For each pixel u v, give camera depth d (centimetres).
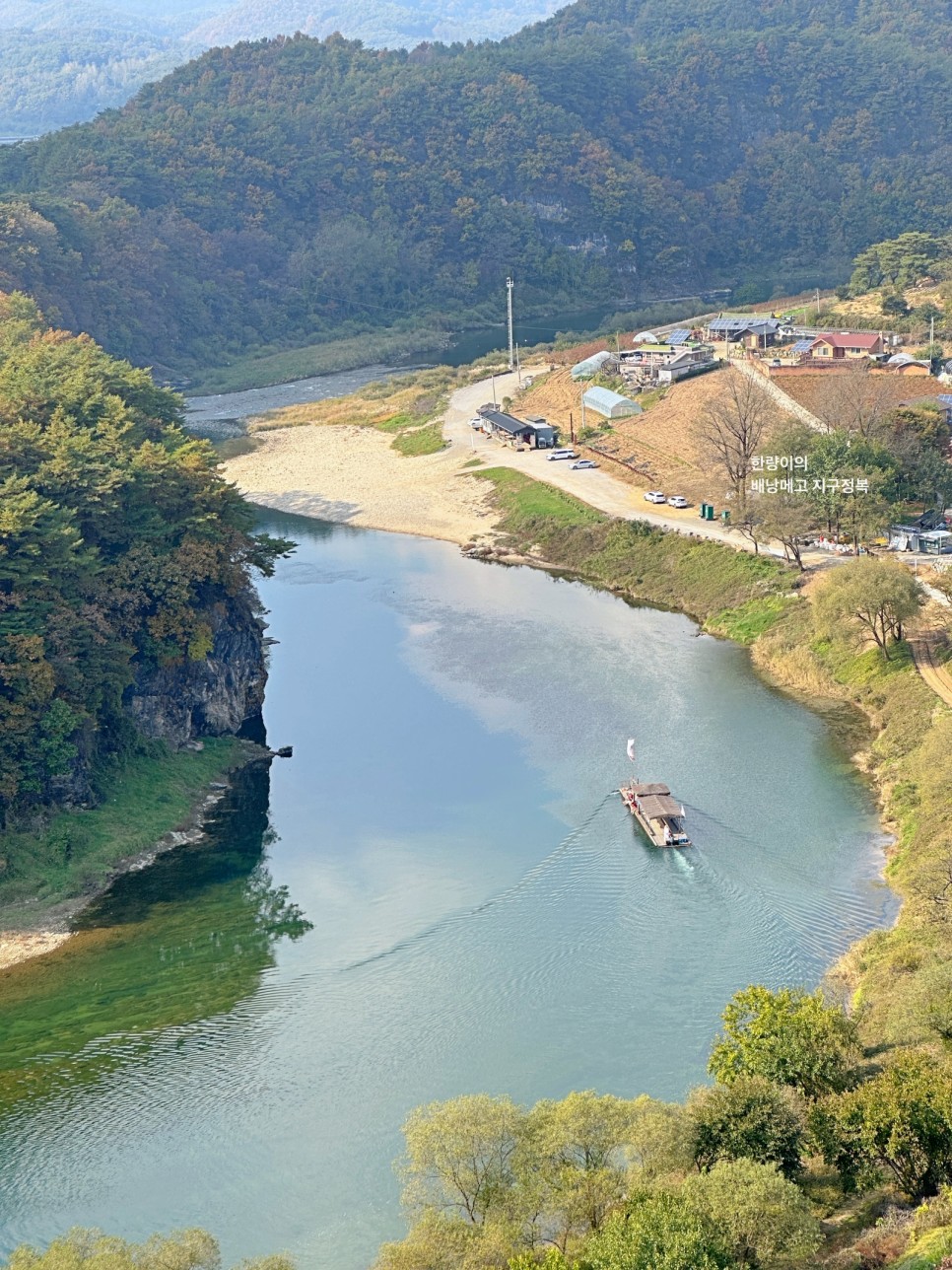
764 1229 6656
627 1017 9925
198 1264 6962
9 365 18362
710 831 12519
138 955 11269
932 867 10800
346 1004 10375
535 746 14625
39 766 13012
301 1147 8925
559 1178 7238
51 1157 8950
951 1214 6912
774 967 10388
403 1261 6894
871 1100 7581
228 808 13888
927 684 14550
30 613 13362
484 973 10594
